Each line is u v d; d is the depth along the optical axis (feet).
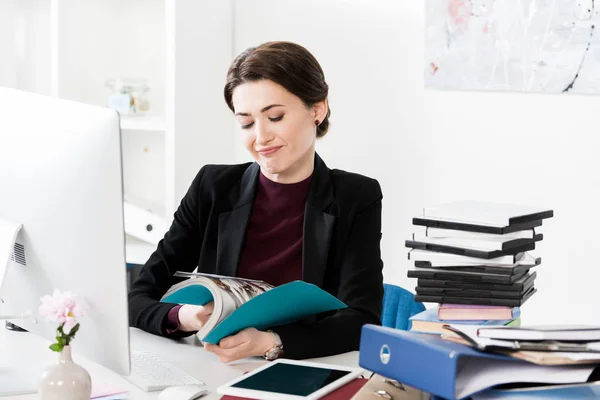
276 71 5.98
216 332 5.17
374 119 10.79
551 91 9.65
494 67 9.91
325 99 6.37
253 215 6.70
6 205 5.13
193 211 6.97
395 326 7.25
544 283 9.96
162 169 12.00
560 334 4.05
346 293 6.37
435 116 10.39
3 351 5.74
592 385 4.14
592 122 9.53
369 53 10.75
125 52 11.98
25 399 4.76
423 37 10.37
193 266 7.11
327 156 11.15
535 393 3.99
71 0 11.36
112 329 4.67
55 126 4.73
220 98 11.27
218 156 11.34
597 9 9.31
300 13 11.14
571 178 9.71
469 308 5.28
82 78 11.62
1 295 5.50
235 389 4.65
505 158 10.04
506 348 3.97
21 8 12.30
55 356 5.65
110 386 4.94
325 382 4.83
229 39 11.37
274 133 6.12
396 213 10.75
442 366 3.90
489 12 9.86
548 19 9.56
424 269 5.31
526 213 5.27
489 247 5.12
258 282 5.56
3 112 5.11
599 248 9.63
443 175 10.41
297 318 5.74
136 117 11.17
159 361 5.54
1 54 12.14
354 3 10.77
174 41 10.51
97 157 4.48
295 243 6.60
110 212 4.49
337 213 6.57
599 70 9.38
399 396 4.34
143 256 10.73
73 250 4.72
